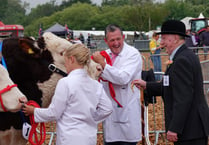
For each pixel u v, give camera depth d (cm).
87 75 363
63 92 347
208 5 9688
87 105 355
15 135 432
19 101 370
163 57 1766
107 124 472
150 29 6284
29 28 8000
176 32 381
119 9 8106
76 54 354
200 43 2067
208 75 808
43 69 436
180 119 361
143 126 514
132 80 466
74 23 7988
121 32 458
